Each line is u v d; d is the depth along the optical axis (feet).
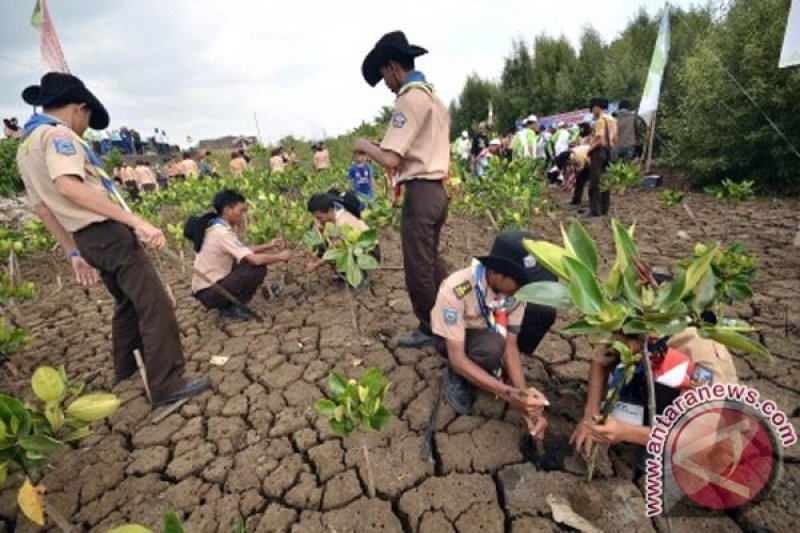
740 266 8.32
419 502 6.87
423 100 9.43
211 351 12.00
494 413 8.61
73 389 5.69
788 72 25.03
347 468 7.66
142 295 9.07
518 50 91.76
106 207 8.14
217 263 13.37
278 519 6.83
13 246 16.67
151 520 7.04
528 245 4.92
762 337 10.34
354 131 60.59
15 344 9.69
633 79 60.44
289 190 37.29
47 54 13.48
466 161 43.68
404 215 10.21
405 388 9.66
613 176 21.30
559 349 10.55
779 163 26.45
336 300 14.73
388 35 9.51
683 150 31.60
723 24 29.12
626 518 6.26
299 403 9.55
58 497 7.61
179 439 8.76
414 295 10.63
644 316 4.50
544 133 44.83
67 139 7.92
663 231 19.97
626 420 6.56
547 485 6.91
